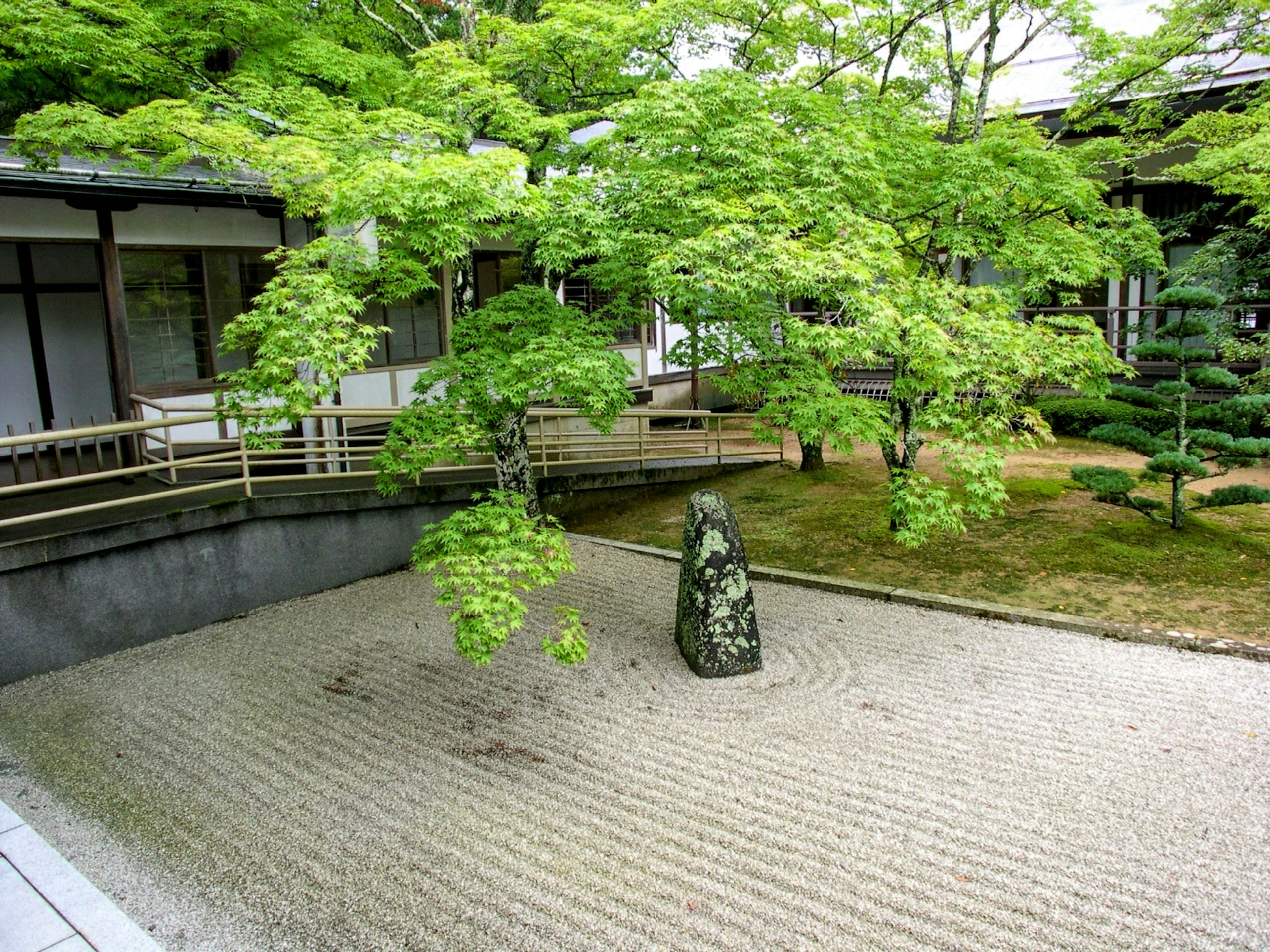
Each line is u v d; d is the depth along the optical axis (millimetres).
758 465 14023
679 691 6996
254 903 4613
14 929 4309
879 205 8461
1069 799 5277
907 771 5660
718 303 7980
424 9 14969
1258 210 12016
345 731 6488
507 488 9625
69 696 7031
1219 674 6691
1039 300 11125
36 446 7395
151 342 10594
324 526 9414
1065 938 4184
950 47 10055
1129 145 11039
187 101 8820
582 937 4301
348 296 6555
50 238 9680
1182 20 10344
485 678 7336
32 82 11328
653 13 8898
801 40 10828
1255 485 9164
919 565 9180
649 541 10781
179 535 8203
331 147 8008
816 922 4348
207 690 7152
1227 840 4844
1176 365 14125
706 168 7539
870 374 16422
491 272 14078
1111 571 8562
